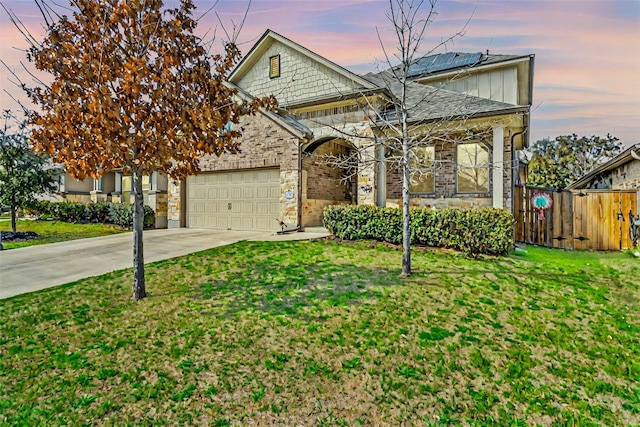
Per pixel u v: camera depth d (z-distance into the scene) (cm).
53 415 307
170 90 538
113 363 382
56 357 393
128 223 1614
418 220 909
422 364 385
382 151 1158
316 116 1304
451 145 1204
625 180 1263
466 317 494
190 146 566
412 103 1227
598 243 1091
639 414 330
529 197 1166
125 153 512
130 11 522
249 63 1523
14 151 1333
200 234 1225
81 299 563
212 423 300
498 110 978
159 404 321
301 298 548
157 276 677
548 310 531
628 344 443
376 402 329
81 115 491
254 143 1306
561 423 314
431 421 309
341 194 1571
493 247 833
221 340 428
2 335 444
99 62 498
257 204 1318
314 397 333
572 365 398
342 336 435
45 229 1547
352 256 801
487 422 310
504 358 404
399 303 530
